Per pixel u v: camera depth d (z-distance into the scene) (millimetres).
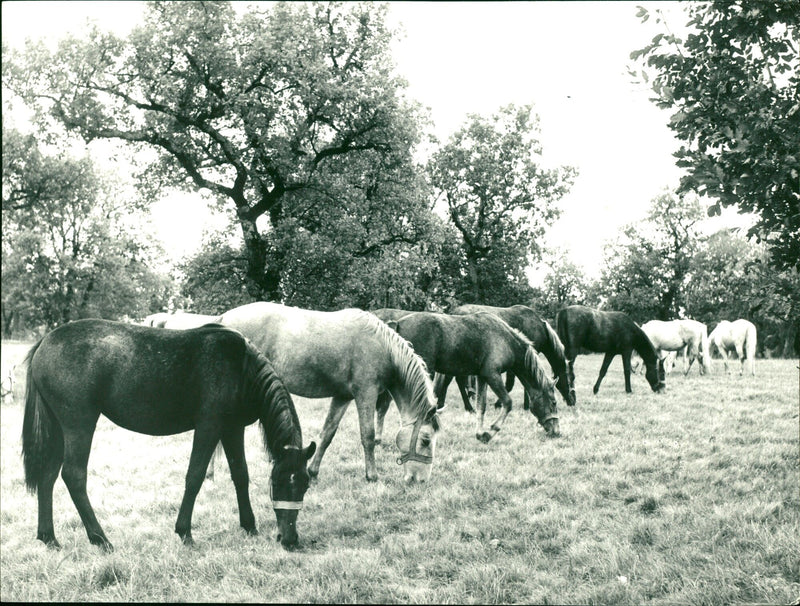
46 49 20703
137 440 10672
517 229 38094
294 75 21188
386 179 25125
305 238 21969
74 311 41125
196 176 22453
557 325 14672
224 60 20984
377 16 24047
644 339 14688
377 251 25391
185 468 8570
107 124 21359
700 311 17594
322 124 24172
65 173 28406
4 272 37719
